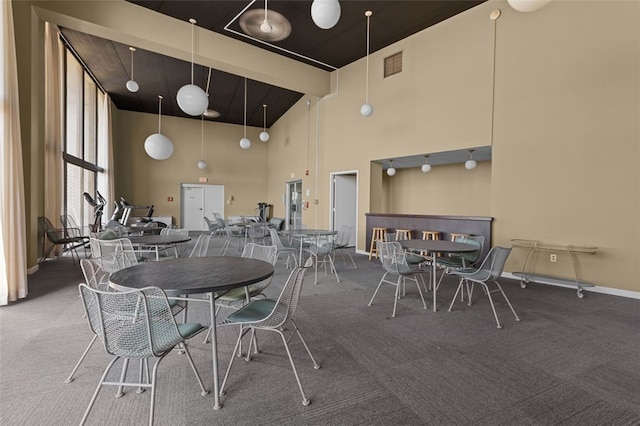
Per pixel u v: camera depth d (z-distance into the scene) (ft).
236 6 15.88
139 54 20.97
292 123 32.30
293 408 5.50
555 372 6.71
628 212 12.25
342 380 6.38
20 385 6.04
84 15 14.76
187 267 6.70
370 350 7.68
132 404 5.55
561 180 13.88
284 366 6.90
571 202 13.61
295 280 5.86
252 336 7.29
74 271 15.38
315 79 24.39
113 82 25.89
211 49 18.38
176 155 35.68
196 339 8.18
